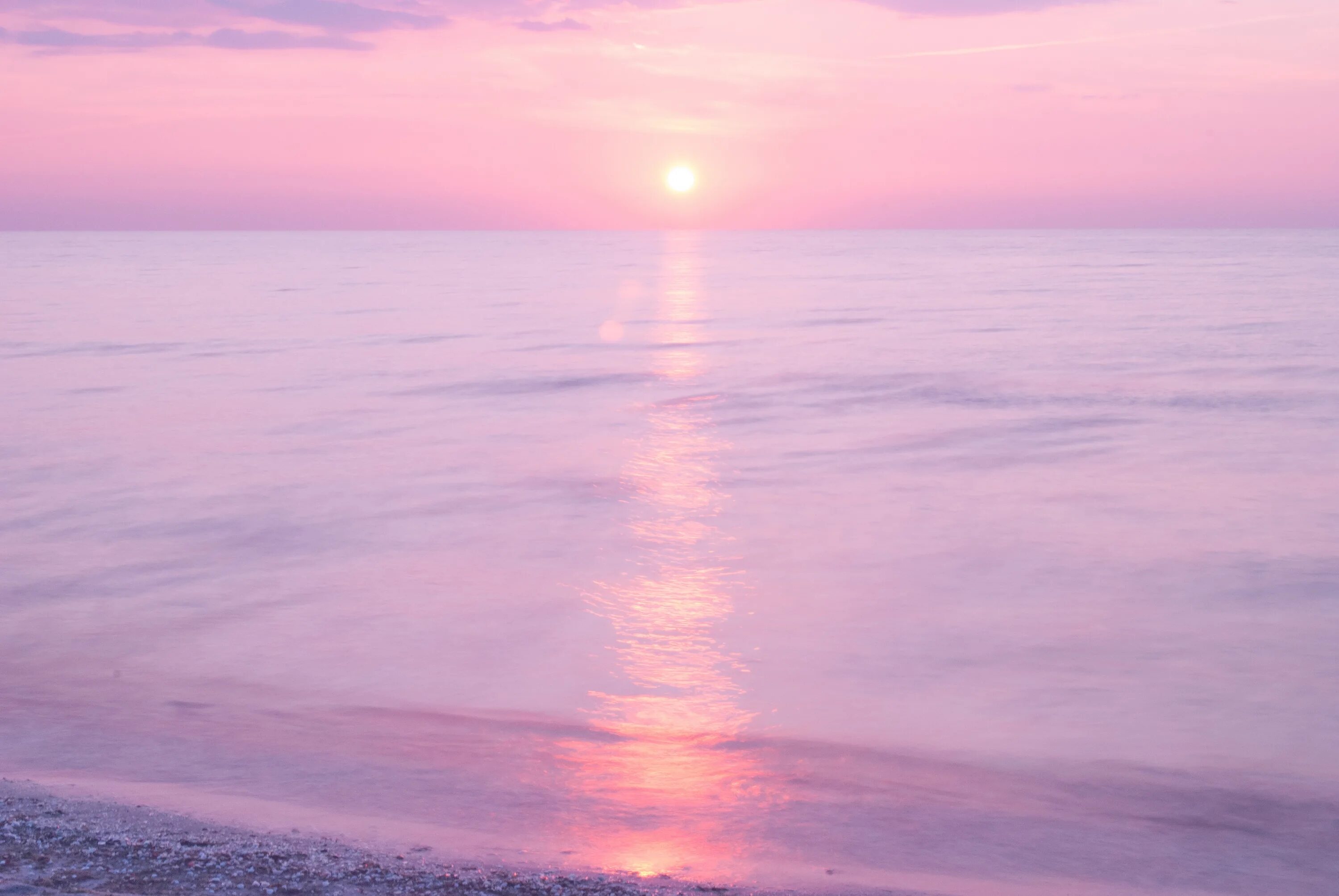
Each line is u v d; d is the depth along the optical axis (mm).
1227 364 42375
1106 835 8461
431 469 25094
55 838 7242
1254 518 19812
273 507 21281
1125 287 95812
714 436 29625
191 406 34781
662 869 7441
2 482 23469
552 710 11281
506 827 8289
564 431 30344
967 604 15148
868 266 159375
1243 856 8133
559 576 16656
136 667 12586
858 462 25641
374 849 7520
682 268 160875
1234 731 10703
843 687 11984
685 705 11445
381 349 52531
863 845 8141
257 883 6566
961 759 10016
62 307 79750
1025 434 29078
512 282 121562
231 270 149125
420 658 12953
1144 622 14266
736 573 16781
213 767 9602
